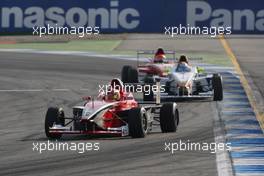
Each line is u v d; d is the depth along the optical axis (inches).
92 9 6299.2
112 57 5300.2
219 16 6289.4
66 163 1854.1
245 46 5910.4
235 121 2625.5
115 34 6432.1
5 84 3944.4
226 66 4790.8
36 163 1860.2
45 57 5319.9
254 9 6250.0
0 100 3353.8
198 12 6314.0
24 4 6284.5
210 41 6230.3
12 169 1785.2
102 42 6220.5
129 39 6314.0
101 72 4458.7
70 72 4463.6
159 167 1786.4
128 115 2265.0
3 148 2116.1
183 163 1838.1
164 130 2377.0
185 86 3147.1
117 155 1958.7
